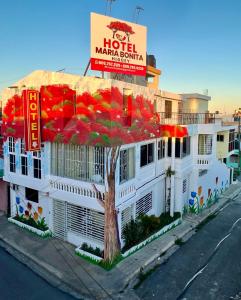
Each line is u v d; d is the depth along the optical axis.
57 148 16.31
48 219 17.61
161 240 17.42
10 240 16.95
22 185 18.33
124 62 16.38
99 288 12.66
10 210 20.81
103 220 15.16
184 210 22.22
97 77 14.80
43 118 16.12
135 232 16.36
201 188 23.31
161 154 20.45
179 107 24.36
